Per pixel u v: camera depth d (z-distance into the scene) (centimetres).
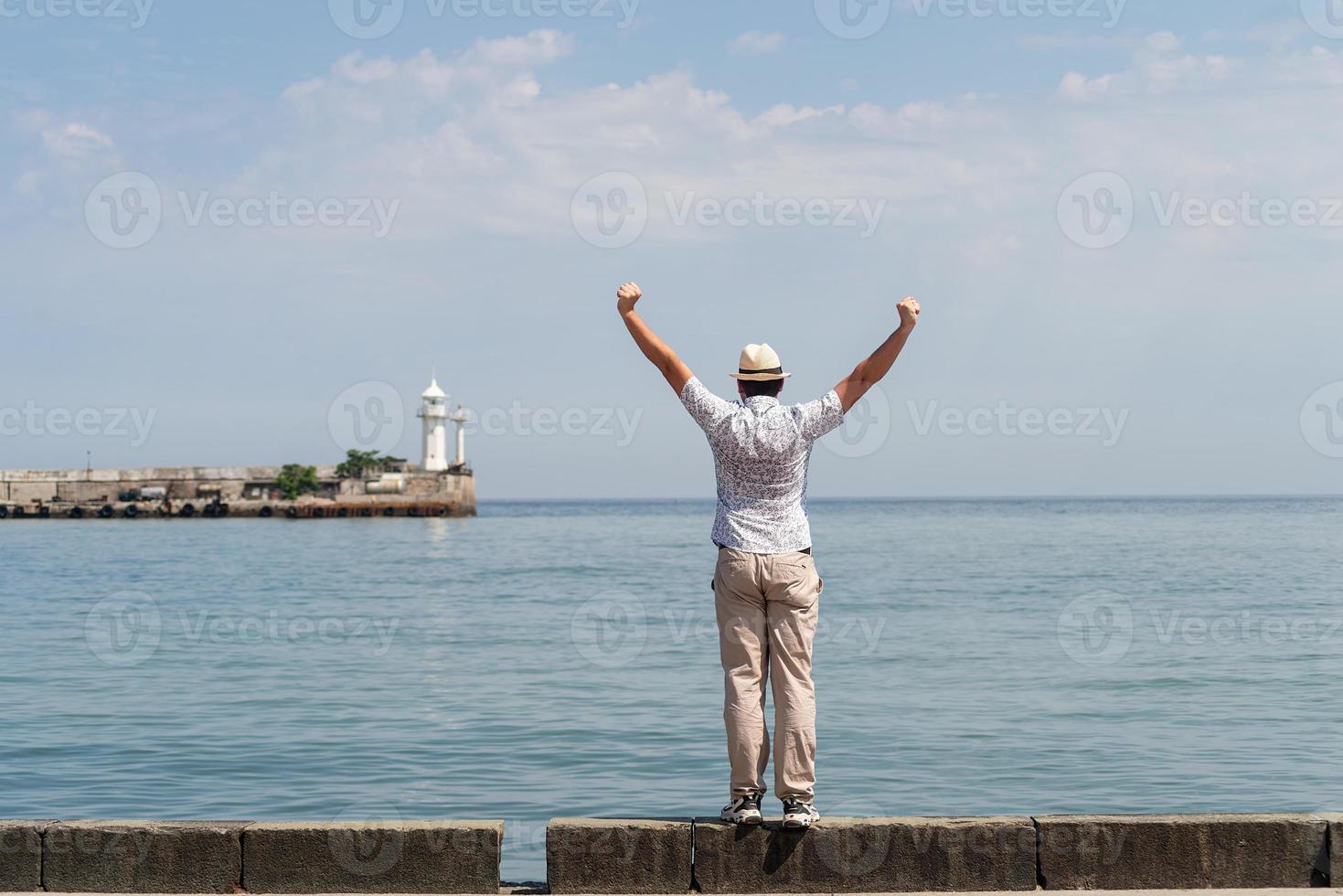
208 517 12194
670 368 562
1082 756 1316
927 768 1259
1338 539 8675
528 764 1288
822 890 539
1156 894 525
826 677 2012
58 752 1352
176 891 539
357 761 1308
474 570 5709
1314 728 1498
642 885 541
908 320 548
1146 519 14638
